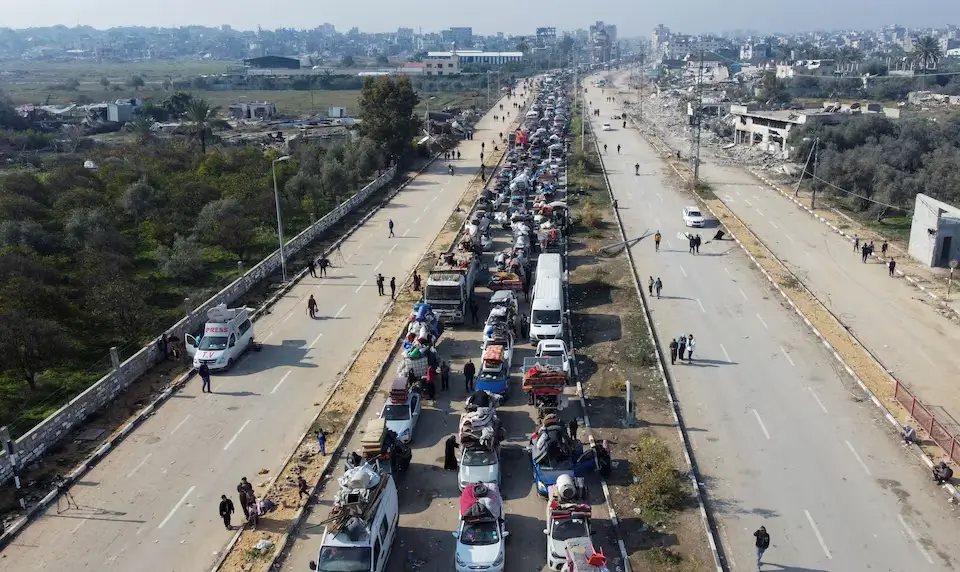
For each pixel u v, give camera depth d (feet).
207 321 140.46
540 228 220.84
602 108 643.45
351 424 112.47
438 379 128.88
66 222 207.92
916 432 108.68
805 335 148.15
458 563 78.69
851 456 103.45
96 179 263.08
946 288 174.50
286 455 105.60
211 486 98.48
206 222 211.82
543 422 101.09
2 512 93.15
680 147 412.77
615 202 267.39
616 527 87.20
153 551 85.66
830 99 563.89
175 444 109.29
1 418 117.08
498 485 94.27
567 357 133.18
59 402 123.03
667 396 121.49
